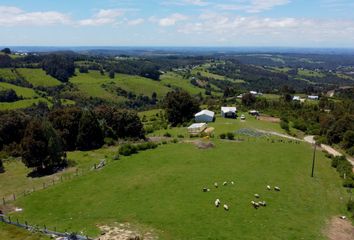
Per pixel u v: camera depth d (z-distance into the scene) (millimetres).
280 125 126438
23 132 97062
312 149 94938
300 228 51719
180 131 115562
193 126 114562
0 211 56031
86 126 94938
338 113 146250
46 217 54281
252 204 58031
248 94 178250
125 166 77312
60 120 95688
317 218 55656
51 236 48219
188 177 69312
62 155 81438
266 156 84938
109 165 78438
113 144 99750
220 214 54312
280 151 89750
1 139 94812
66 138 94188
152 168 75125
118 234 48344
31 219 53688
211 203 57875
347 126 112938
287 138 105750
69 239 46938
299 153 89375
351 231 52969
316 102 193750
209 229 49781
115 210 55938
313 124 138250
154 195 61156
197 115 127875
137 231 49250
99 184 67125
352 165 85750
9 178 74438
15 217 54406
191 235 48188
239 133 107188
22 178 74000
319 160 85438
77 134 95875
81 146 95500
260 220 53125
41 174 75812
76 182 68750
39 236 48344
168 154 85312
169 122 137250
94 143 97062
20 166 82938
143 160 81125
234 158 82250
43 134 77625
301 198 62406
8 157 89438
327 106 177125
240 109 163125
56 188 66062
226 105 174375
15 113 102938
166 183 66375
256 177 70438
